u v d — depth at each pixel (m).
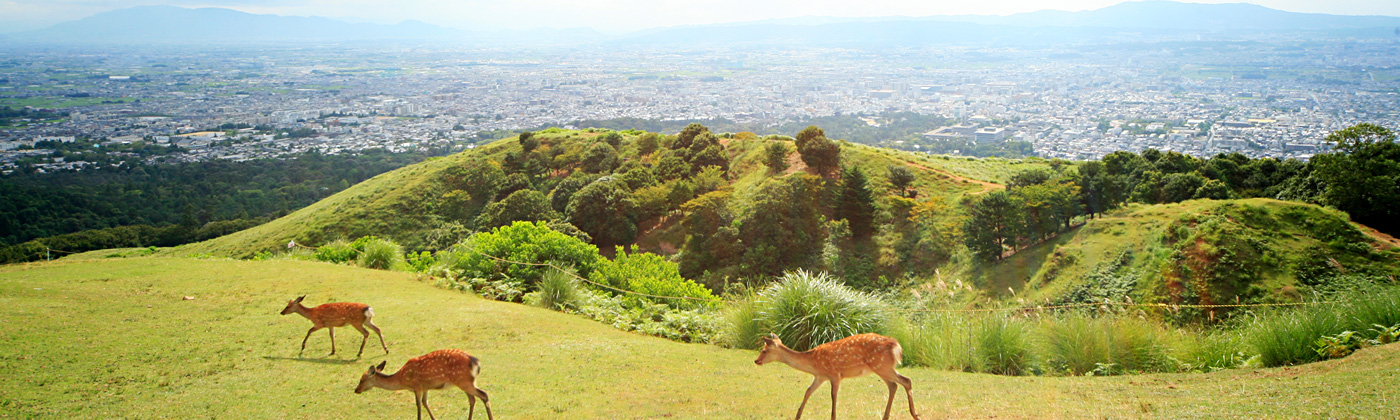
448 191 51.38
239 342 7.91
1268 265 19.45
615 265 18.34
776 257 32.41
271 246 45.75
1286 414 4.45
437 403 5.86
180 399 5.74
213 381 6.32
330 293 12.03
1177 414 4.82
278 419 5.31
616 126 157.25
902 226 34.12
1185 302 20.03
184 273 12.86
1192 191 31.02
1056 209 28.59
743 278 31.48
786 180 37.16
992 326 9.08
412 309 10.80
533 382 6.83
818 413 5.57
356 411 5.57
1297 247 19.78
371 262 16.94
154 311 9.30
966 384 6.88
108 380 6.16
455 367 4.80
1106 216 27.70
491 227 43.38
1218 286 19.67
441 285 14.41
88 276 11.89
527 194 44.34
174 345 7.56
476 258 15.65
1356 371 5.46
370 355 7.68
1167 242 22.72
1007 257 28.25
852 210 35.03
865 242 33.97
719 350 9.80
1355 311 7.91
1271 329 7.96
